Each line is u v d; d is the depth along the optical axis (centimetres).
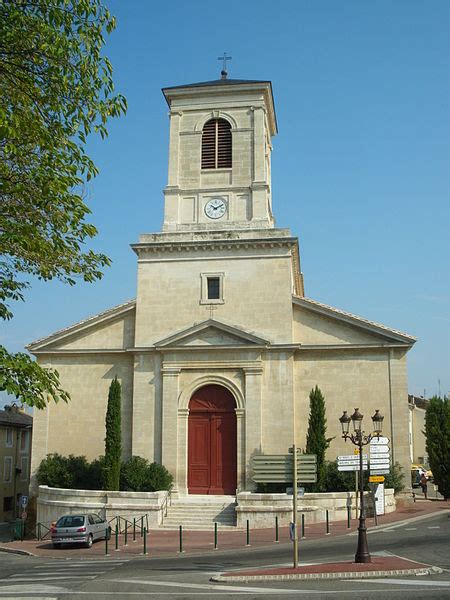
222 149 3891
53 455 3650
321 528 2833
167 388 3591
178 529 3055
